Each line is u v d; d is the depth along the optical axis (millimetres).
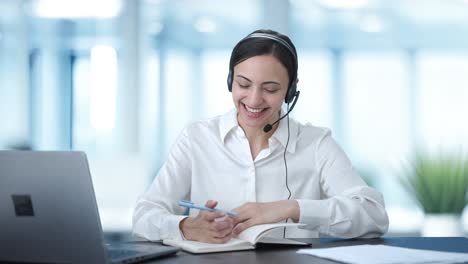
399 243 1665
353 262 1296
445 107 8625
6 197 1280
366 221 1753
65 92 5469
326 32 8219
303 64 8234
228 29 7871
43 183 1251
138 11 5465
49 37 5512
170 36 7797
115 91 5426
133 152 5328
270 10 5527
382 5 7523
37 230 1279
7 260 1323
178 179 2029
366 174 7793
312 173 2023
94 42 5469
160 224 1696
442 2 7480
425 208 3795
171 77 7746
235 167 2010
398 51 8617
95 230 1239
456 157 3811
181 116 8023
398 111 8633
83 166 1225
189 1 6957
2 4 5480
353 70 8570
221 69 8211
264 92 1801
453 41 8508
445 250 1539
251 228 1608
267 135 2020
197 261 1372
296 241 1631
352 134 8570
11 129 5438
